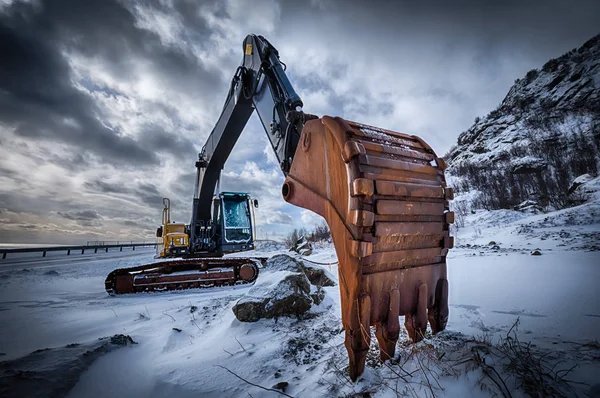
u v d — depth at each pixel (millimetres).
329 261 12875
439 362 2312
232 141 7812
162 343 3898
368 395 2156
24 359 2629
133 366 3010
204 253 11000
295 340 3572
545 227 14148
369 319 2246
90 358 2799
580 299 4039
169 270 9031
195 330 4539
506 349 2330
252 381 2719
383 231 2314
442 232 2875
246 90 5629
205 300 6723
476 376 1993
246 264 9195
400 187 2475
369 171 2402
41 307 6566
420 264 2746
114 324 4938
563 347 2494
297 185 3066
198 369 3008
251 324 4203
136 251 34312
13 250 23766
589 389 1795
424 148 3184
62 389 2182
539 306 3887
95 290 9102
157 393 2584
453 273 7094
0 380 2133
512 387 1832
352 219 2236
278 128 4371
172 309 5922
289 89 4262
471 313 3820
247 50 5793
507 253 9695
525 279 5676
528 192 25281
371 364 2633
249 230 11594
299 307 4500
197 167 9328
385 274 2422
